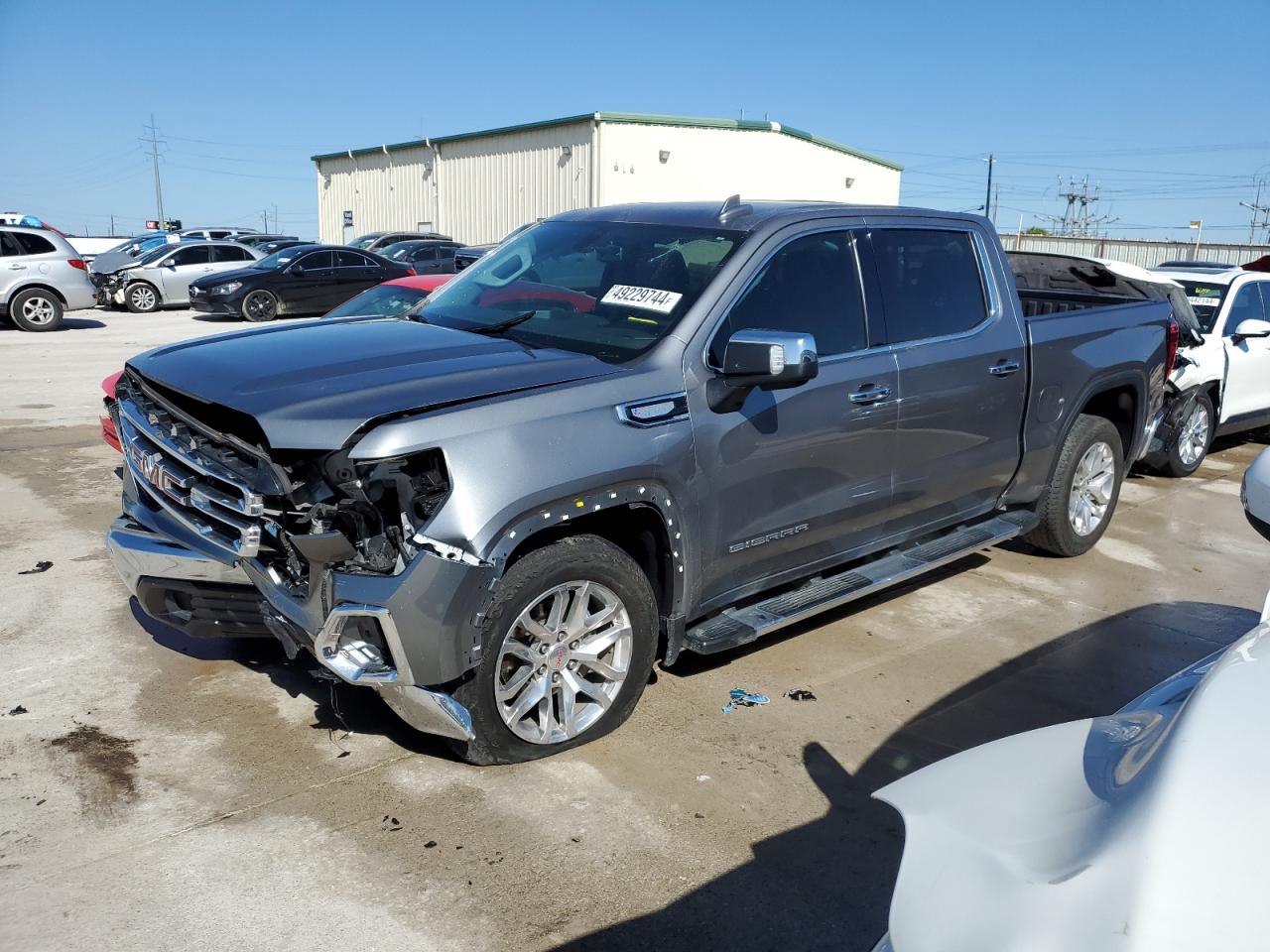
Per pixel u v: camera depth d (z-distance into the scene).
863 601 5.42
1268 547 6.64
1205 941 1.43
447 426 3.18
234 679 4.23
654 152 30.73
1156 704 2.29
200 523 3.59
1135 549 6.48
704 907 2.90
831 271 4.37
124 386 4.15
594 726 3.71
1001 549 6.40
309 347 3.84
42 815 3.24
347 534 3.28
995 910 1.56
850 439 4.30
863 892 2.99
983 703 4.23
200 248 23.38
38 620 4.78
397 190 39.06
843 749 3.81
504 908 2.87
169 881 2.94
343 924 2.78
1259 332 8.60
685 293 3.97
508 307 4.33
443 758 3.65
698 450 3.73
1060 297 6.78
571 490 3.35
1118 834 1.62
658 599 3.90
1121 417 6.23
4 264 18.23
